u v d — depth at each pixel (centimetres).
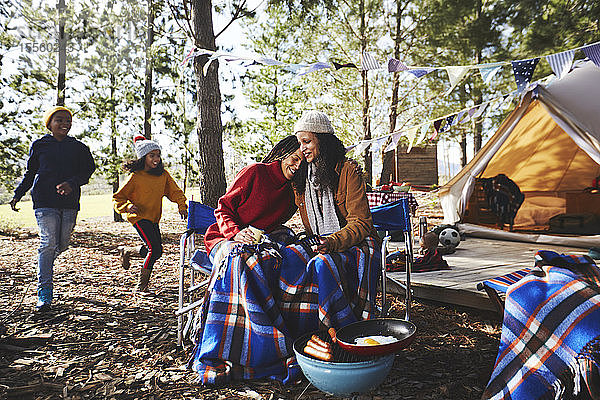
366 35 1244
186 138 1215
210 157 829
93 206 1888
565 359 217
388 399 243
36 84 1008
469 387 256
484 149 709
